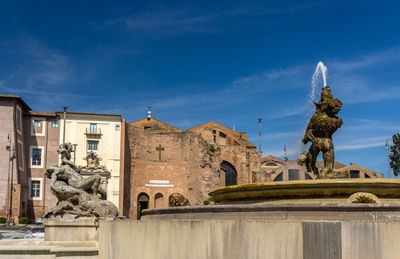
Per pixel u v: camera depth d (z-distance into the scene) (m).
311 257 6.74
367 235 6.50
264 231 7.11
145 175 80.31
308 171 14.64
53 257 9.81
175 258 7.86
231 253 7.30
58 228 11.65
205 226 7.57
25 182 67.06
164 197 80.75
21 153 66.75
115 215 12.11
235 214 9.12
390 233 6.40
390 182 10.27
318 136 14.10
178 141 83.75
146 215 11.82
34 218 67.06
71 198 12.15
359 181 10.34
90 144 72.31
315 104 14.17
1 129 63.97
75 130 71.75
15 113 65.12
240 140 97.75
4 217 59.25
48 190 68.62
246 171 88.00
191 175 81.50
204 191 79.06
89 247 10.18
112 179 71.75
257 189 11.45
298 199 11.02
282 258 6.95
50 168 12.71
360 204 7.94
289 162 85.12
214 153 82.62
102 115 72.94
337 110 13.73
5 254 9.77
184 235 7.79
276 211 8.55
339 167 90.44
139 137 80.31
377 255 6.43
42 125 70.50
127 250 8.50
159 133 82.94
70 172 12.70
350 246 6.54
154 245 8.17
